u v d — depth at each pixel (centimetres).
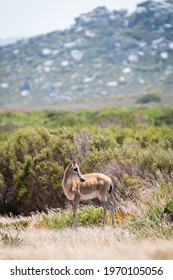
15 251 3416
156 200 4794
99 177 4906
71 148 6525
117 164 6044
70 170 4872
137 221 4106
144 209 4703
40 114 19350
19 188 6444
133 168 5988
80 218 4978
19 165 6531
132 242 3519
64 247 3544
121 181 5812
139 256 2820
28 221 5144
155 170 5919
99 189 4878
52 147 6538
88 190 4859
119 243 3488
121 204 5412
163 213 4216
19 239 4019
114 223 4672
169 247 2995
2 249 3650
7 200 6612
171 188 4969
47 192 6309
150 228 3925
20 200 6438
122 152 6412
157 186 5328
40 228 4859
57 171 6291
